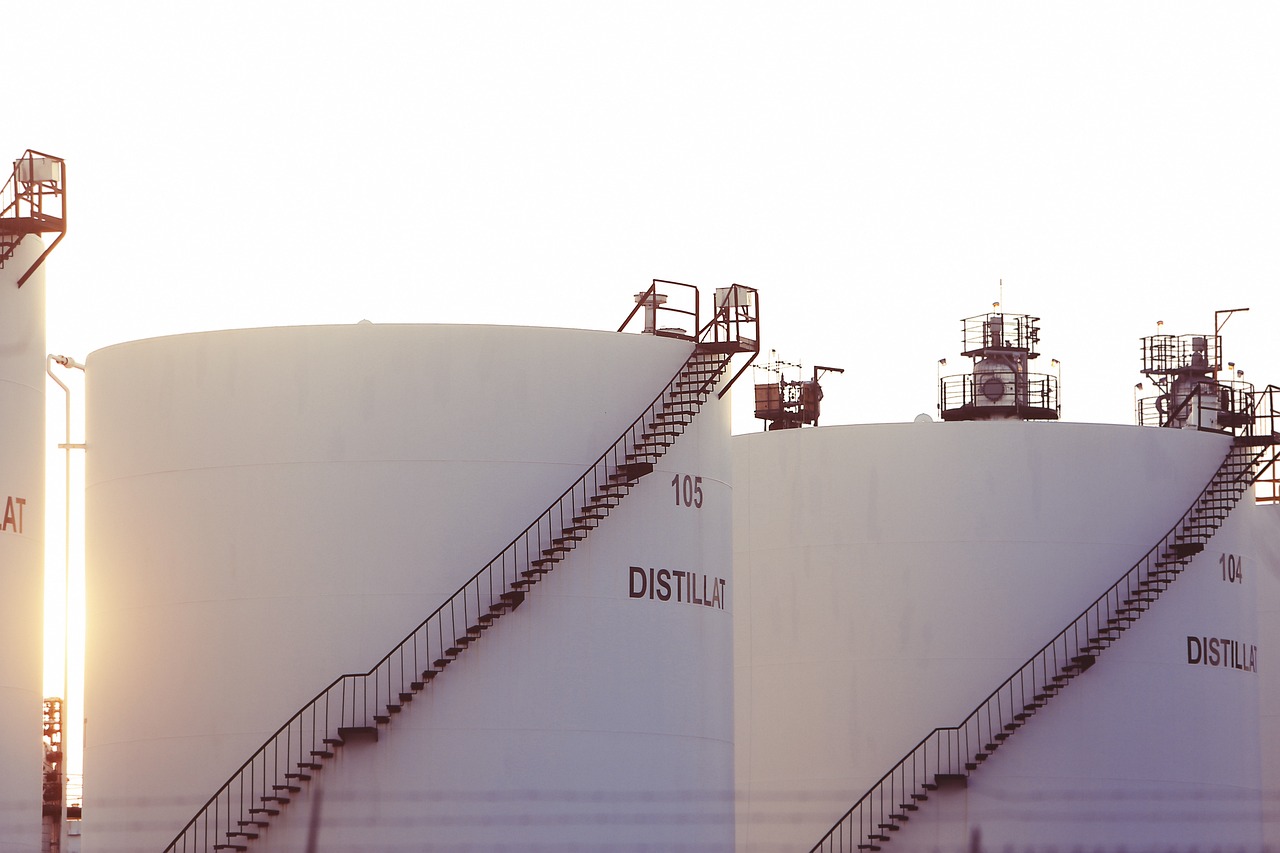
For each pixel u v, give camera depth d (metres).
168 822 100.19
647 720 101.88
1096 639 123.19
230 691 99.62
